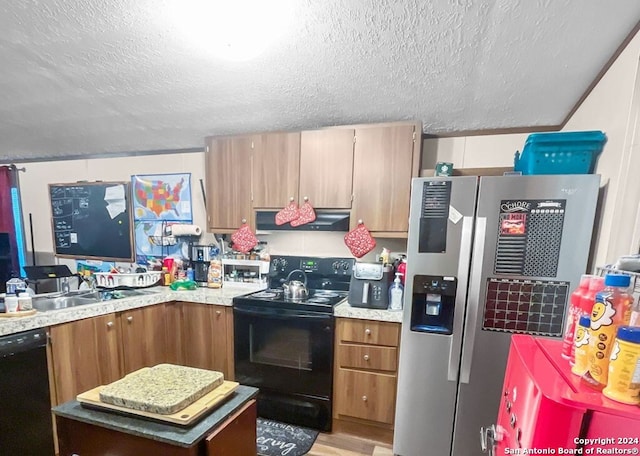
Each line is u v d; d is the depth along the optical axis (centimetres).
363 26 126
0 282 313
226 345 219
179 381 100
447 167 189
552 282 146
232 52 133
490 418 158
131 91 185
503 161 216
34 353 157
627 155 117
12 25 129
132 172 304
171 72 163
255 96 188
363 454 181
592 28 119
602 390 67
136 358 208
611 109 136
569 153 152
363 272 196
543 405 66
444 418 167
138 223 302
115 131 251
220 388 101
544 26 121
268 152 227
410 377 172
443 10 116
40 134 260
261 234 266
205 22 122
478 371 158
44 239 339
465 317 158
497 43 132
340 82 170
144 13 121
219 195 242
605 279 74
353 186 211
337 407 196
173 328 232
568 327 87
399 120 211
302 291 212
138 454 86
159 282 257
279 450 181
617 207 121
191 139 266
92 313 182
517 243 149
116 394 92
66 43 140
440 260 162
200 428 85
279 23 124
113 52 147
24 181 340
